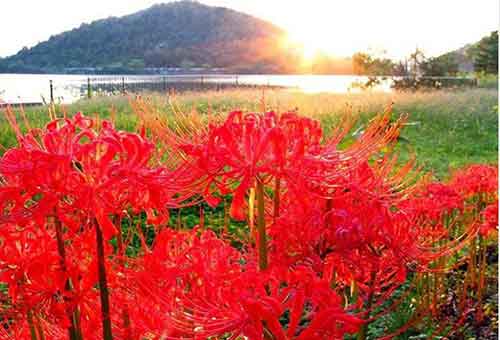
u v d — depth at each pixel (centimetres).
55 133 218
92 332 256
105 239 221
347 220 249
